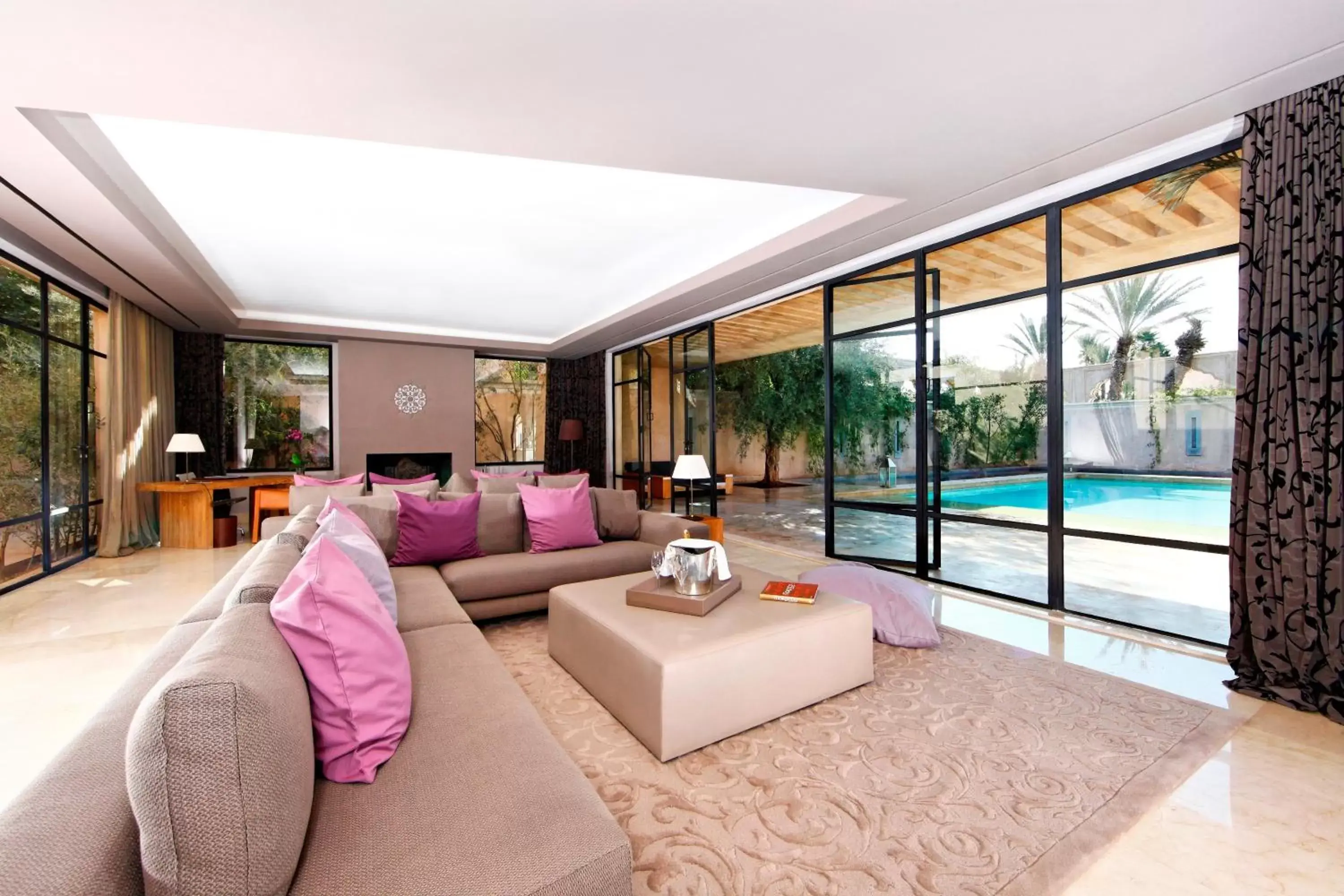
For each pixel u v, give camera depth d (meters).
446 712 1.52
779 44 2.07
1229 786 1.82
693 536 3.72
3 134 2.62
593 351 9.21
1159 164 3.05
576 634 2.53
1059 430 3.54
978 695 2.44
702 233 4.60
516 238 4.69
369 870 0.97
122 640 3.19
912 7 1.89
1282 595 2.43
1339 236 2.33
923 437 4.37
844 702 2.38
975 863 1.50
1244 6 1.90
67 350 5.08
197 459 7.05
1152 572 3.36
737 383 12.97
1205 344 2.97
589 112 2.50
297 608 1.26
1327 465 2.34
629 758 1.98
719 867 1.48
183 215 4.12
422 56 2.08
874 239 4.23
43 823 0.81
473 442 8.80
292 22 1.87
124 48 1.99
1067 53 2.15
